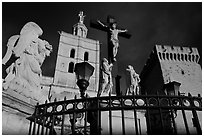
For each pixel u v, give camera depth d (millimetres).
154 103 4473
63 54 50594
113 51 13758
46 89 38469
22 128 5090
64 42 52969
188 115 20312
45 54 7203
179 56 35531
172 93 5012
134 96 4266
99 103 4230
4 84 5379
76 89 40312
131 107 4137
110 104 4172
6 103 5031
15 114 5148
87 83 4645
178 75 33125
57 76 44625
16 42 6586
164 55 35219
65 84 44188
